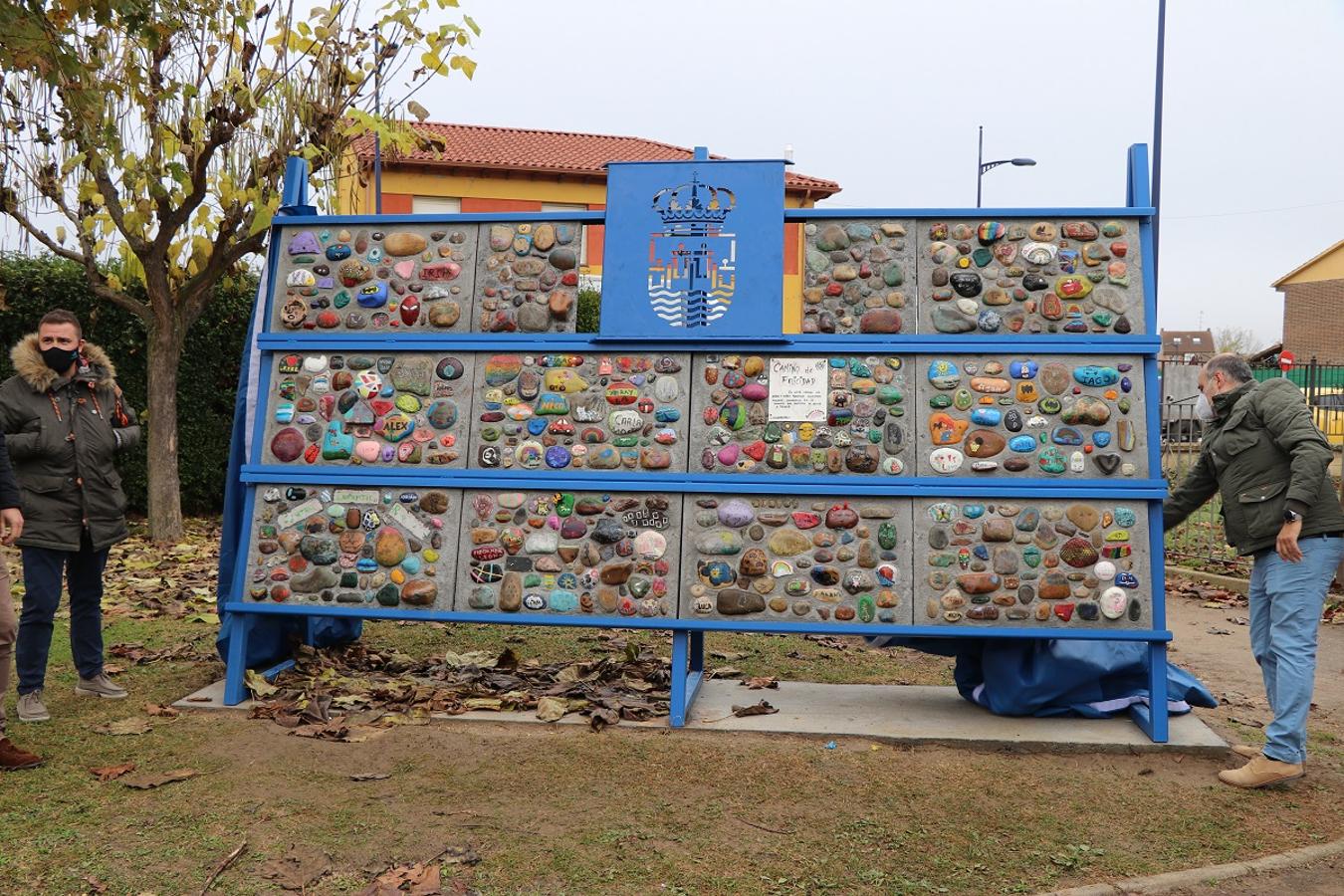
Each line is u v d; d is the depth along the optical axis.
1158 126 11.70
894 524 5.24
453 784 4.36
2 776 4.35
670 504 5.36
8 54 8.26
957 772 4.62
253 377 5.80
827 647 7.29
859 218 5.43
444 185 27.17
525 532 5.43
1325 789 4.48
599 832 3.88
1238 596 9.65
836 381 5.33
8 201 10.88
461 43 11.22
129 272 11.77
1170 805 4.27
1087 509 5.16
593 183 27.80
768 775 4.53
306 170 6.09
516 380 5.53
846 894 3.45
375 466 5.57
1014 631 5.09
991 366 5.28
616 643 7.25
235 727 5.08
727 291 5.42
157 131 10.75
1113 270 5.29
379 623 7.74
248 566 5.58
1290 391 4.63
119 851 3.64
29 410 5.04
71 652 6.43
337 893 3.38
